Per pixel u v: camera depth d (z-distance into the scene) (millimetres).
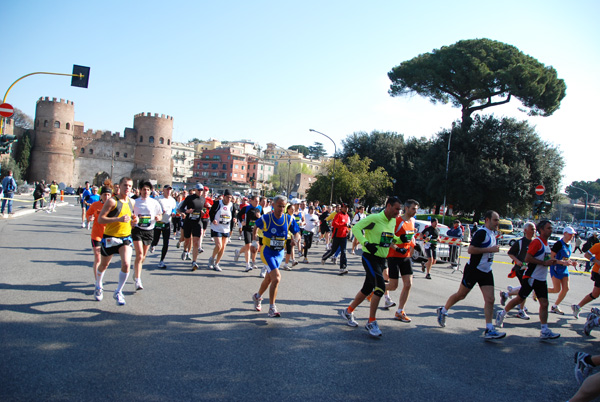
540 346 6258
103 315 6004
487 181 37906
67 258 10469
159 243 15414
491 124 40688
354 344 5598
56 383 3881
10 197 21016
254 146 160375
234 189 115562
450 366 5078
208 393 3893
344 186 46406
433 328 6723
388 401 4012
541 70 37156
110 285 7871
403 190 55750
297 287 9133
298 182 115375
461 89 39750
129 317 6004
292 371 4543
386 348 5539
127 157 97875
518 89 36938
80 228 18484
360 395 4090
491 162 38594
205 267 10625
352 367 4789
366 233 6301
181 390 3916
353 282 10375
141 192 7637
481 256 6355
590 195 123625
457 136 41250
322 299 8125
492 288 6367
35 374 4027
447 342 6035
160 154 97375
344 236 11594
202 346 5086
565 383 4848
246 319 6340
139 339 5168
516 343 6309
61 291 7141
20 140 82750
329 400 3934
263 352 5039
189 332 5562
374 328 5996
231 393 3924
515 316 8234
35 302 6383
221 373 4348
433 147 43719
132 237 7559
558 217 119625
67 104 86875
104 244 6539
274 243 6559
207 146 148500
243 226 10789
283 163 125812
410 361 5133
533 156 39531
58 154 85562
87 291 7277
